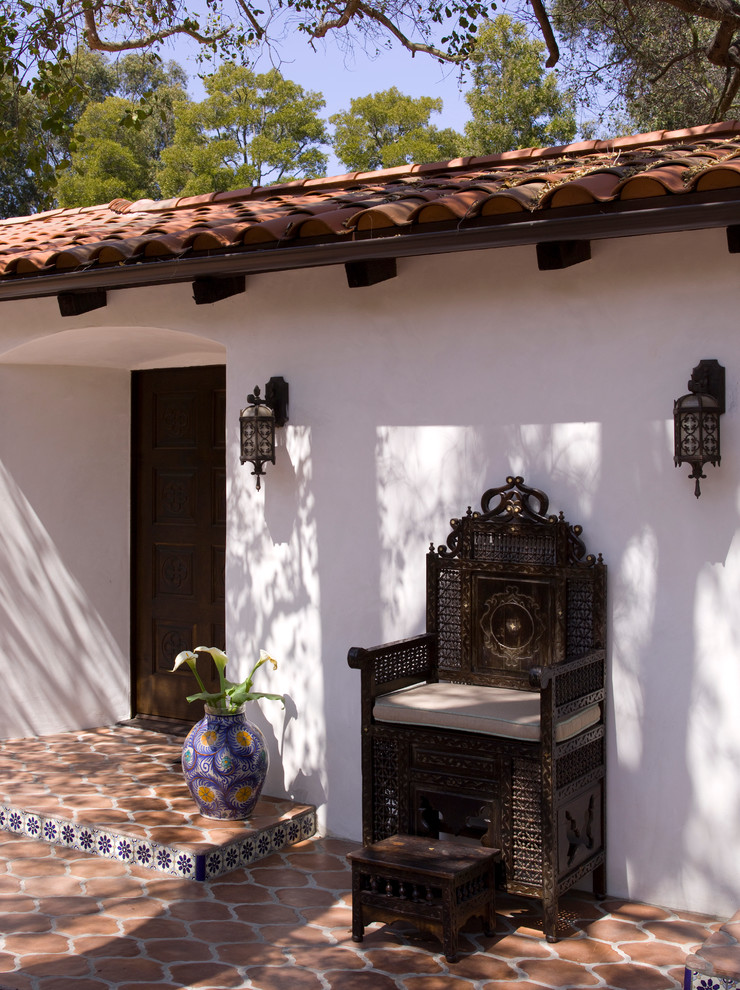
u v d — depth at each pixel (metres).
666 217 4.03
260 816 5.36
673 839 4.55
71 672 7.29
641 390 4.62
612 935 4.28
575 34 12.13
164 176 24.88
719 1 9.99
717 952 3.45
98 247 5.58
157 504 7.54
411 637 5.18
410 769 4.60
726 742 4.43
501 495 4.96
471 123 21.62
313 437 5.62
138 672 7.66
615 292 4.68
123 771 6.19
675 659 4.54
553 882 4.19
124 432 7.55
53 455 7.20
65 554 7.27
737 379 4.38
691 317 4.49
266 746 5.57
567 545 4.76
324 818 5.57
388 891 4.18
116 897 4.62
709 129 5.96
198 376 7.29
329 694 5.57
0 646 6.98
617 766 4.68
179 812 5.39
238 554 5.93
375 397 5.41
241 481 5.91
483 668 5.02
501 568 4.92
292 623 5.72
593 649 4.67
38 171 7.24
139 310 6.17
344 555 5.52
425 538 5.26
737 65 10.94
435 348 5.20
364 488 5.45
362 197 5.94
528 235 4.36
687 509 4.51
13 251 6.62
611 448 4.70
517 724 4.26
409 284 5.27
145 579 7.61
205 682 7.30
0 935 4.21
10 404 7.01
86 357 7.08
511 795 4.34
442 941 4.02
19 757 6.51
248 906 4.55
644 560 4.61
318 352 5.59
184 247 5.29
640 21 11.76
